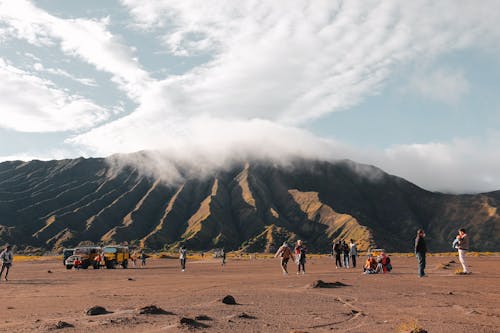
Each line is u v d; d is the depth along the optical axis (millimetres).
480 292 13625
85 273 33062
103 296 14305
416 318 9039
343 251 32875
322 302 11492
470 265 31422
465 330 7742
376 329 7918
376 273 23766
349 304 11156
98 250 45438
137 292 15508
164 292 15211
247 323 8406
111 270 39188
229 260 75625
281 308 10430
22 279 25828
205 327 7930
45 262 70500
